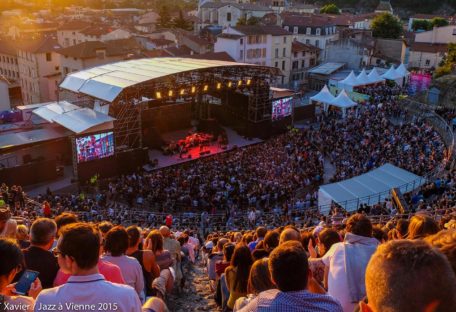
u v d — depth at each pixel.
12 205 32.12
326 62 93.12
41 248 6.53
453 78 63.19
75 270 4.72
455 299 2.80
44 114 49.53
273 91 61.22
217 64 53.69
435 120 54.59
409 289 2.81
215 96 64.81
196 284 14.20
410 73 76.94
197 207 38.12
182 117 62.34
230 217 33.50
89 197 41.12
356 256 5.84
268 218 33.00
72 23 102.88
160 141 55.44
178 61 56.19
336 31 103.12
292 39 91.69
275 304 4.17
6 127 50.50
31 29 126.69
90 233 4.78
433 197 29.95
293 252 4.34
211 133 60.34
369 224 6.16
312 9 149.38
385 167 35.81
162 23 134.50
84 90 48.94
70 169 47.81
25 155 46.81
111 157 46.09
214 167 45.12
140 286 7.26
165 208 38.03
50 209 29.80
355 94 69.56
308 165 44.41
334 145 49.31
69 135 47.56
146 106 58.28
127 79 47.84
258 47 86.12
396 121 57.06
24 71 86.81
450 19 126.56
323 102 63.91
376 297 2.95
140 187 41.12
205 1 144.62
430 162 38.34
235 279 8.51
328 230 8.08
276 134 61.88
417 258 2.88
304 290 4.31
